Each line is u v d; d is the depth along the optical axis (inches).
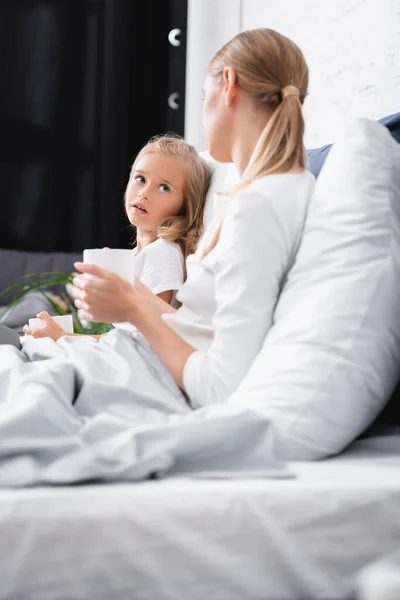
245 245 47.7
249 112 54.0
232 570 31.4
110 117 163.8
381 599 30.8
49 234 162.6
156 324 49.8
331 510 32.6
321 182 50.6
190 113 150.3
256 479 36.4
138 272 70.9
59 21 162.7
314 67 99.7
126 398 44.1
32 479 33.2
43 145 162.2
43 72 162.4
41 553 30.0
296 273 47.8
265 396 44.2
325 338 44.9
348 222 47.7
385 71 83.7
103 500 30.9
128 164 165.3
